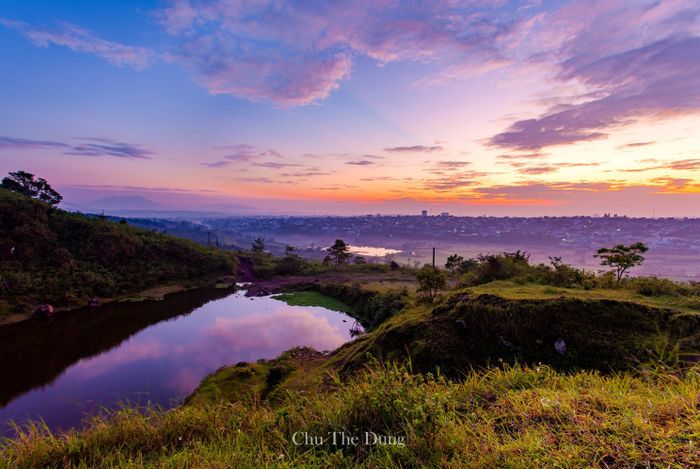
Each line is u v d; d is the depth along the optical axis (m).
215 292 42.41
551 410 2.62
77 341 24.52
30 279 33.38
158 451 3.06
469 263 40.16
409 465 2.31
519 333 11.18
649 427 2.18
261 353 21.91
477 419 2.79
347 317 31.20
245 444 2.96
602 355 9.76
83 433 3.30
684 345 9.03
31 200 44.47
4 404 15.45
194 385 17.14
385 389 2.99
